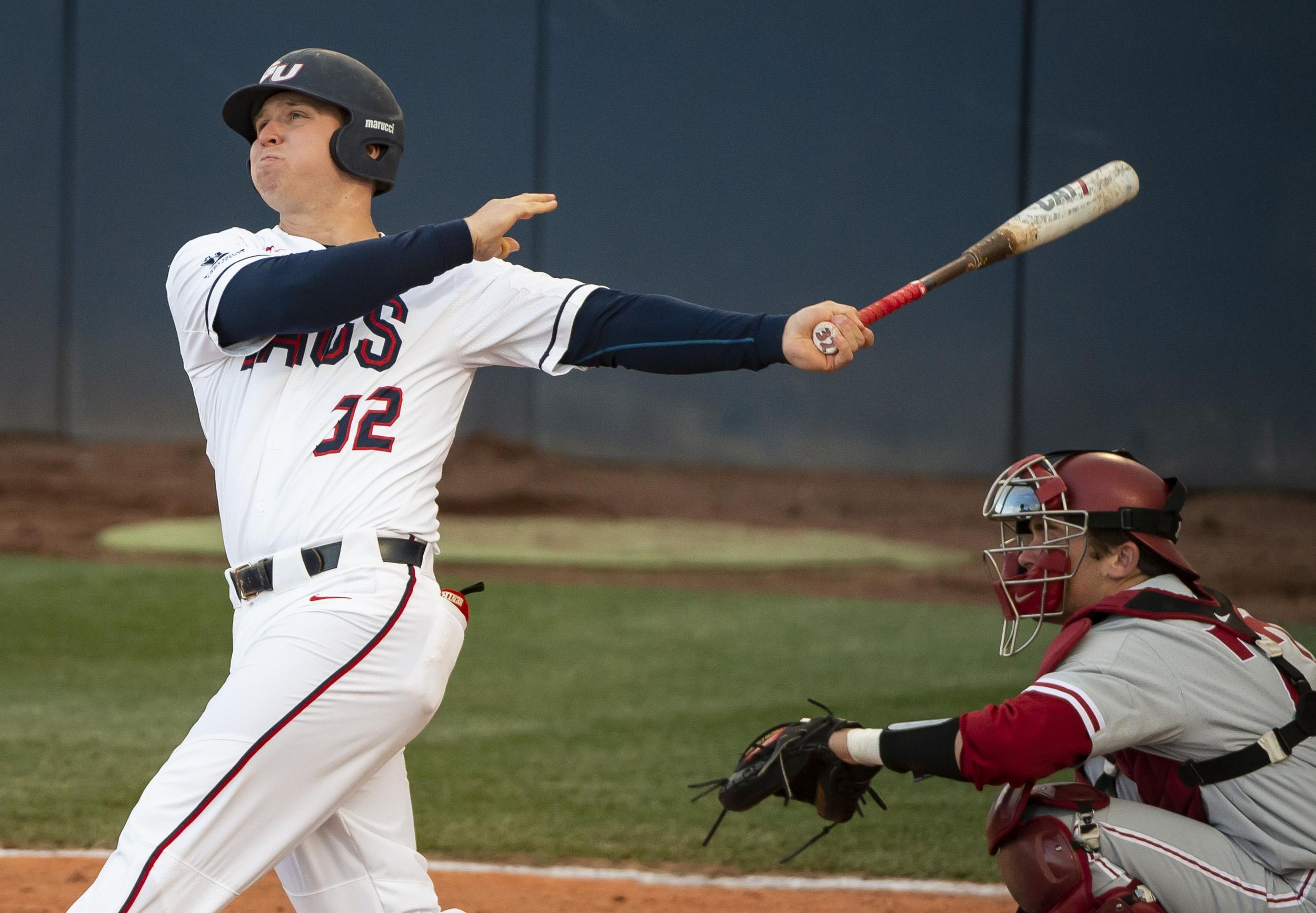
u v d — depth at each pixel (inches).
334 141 343.6
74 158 2127.2
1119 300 1994.3
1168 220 1983.3
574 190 2128.4
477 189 2133.4
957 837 573.9
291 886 340.5
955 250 2039.9
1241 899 322.7
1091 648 328.5
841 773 351.9
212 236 346.3
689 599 1160.8
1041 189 2022.6
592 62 2112.5
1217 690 322.0
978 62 2026.3
